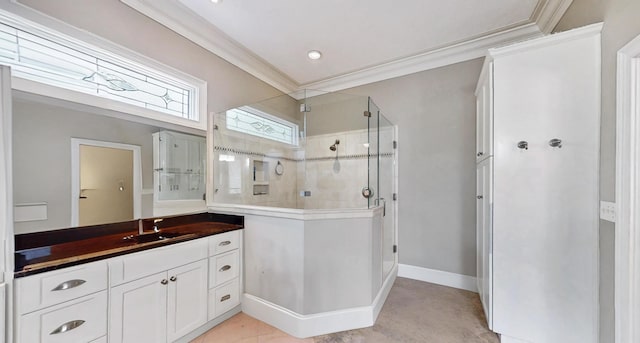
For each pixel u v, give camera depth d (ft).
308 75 11.64
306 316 6.30
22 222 4.65
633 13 4.12
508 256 5.79
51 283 3.96
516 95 5.72
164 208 7.17
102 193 5.89
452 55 9.42
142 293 5.12
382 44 9.01
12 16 4.76
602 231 4.83
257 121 9.55
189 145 7.89
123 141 6.33
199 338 6.17
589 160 5.04
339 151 9.45
